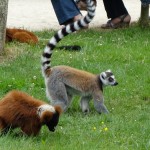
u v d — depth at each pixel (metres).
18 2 26.94
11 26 20.91
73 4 18.91
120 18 20.48
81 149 9.69
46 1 27.50
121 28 20.31
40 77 13.99
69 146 9.80
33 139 10.07
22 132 10.34
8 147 9.51
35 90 13.21
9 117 10.02
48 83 11.95
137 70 14.84
